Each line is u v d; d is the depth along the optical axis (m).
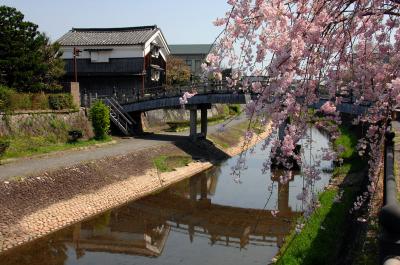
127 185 18.28
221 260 12.34
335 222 11.35
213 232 14.87
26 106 20.78
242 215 16.73
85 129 24.08
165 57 40.03
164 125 34.47
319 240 10.20
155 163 21.69
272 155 5.67
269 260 12.29
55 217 13.92
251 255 12.73
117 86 33.28
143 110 27.75
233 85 5.30
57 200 14.66
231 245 13.60
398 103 4.69
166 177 21.00
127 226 15.08
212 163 25.67
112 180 17.86
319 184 17.31
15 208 13.09
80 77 33.72
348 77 5.45
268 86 4.76
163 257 12.59
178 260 12.37
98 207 15.83
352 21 4.59
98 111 23.45
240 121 42.25
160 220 15.98
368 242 7.14
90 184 16.59
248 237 14.31
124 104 28.17
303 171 5.65
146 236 14.31
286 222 15.71
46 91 25.05
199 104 27.19
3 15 22.20
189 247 13.46
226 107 48.59
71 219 14.33
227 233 14.77
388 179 5.23
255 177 22.98
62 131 22.02
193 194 19.53
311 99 4.93
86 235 13.88
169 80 42.91
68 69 33.69
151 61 35.44
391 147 8.64
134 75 32.69
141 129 29.94
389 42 5.12
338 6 4.46
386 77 5.14
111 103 27.62
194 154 25.69
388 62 5.16
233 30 4.87
